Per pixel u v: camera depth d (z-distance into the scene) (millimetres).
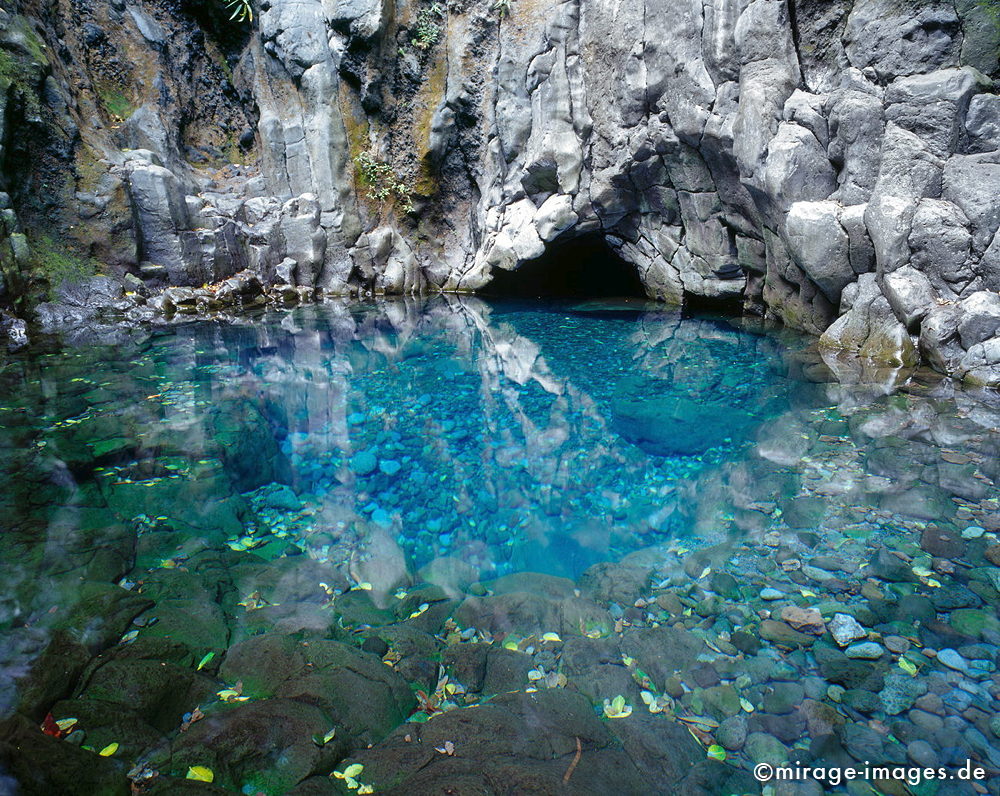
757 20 6676
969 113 5707
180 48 11164
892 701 2164
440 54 10836
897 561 2998
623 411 5535
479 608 2811
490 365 7203
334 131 11195
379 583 3088
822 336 6973
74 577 2918
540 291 12023
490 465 4566
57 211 8508
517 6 9594
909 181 5941
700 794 1833
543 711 2164
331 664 2371
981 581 2812
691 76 7488
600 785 1844
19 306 7926
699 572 3031
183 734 2004
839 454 4277
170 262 9672
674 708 2180
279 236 11055
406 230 12133
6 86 7777
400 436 5125
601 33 8438
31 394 5730
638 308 10156
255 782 1852
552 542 3482
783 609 2697
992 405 5020
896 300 6043
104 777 1818
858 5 6176
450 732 2061
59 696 2139
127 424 4988
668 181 8703
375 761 1942
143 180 9297
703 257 8930
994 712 2102
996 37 5469
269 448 4832
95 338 8070
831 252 6609
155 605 2744
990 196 5562
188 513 3674
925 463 4043
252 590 2971
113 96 10156
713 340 7785
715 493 3889
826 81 6625
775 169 6777
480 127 10836
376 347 8055
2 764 1801
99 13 10070
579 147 9398
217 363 7113
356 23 10438
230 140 12008
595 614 2742
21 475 4023
